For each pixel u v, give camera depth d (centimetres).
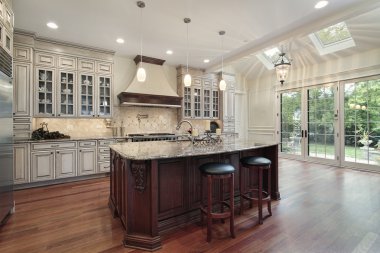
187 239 214
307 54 557
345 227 232
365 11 296
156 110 582
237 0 286
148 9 308
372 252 187
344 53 507
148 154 209
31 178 374
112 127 509
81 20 341
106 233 223
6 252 189
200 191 260
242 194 284
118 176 254
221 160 285
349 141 519
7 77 249
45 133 405
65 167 406
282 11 313
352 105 511
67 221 249
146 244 196
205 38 411
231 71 723
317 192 347
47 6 299
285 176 449
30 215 265
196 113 621
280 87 669
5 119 243
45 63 411
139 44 442
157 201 209
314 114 589
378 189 360
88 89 461
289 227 234
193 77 614
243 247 198
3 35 241
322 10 310
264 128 725
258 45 445
